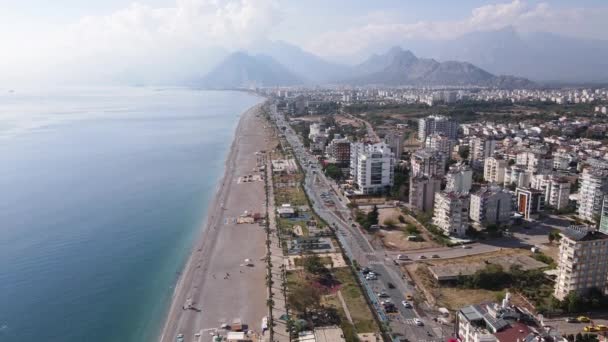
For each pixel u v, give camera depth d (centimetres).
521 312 14312
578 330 16038
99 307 19150
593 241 17275
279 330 16462
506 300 14625
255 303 18612
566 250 17638
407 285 19738
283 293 19138
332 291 19125
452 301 18300
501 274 19475
